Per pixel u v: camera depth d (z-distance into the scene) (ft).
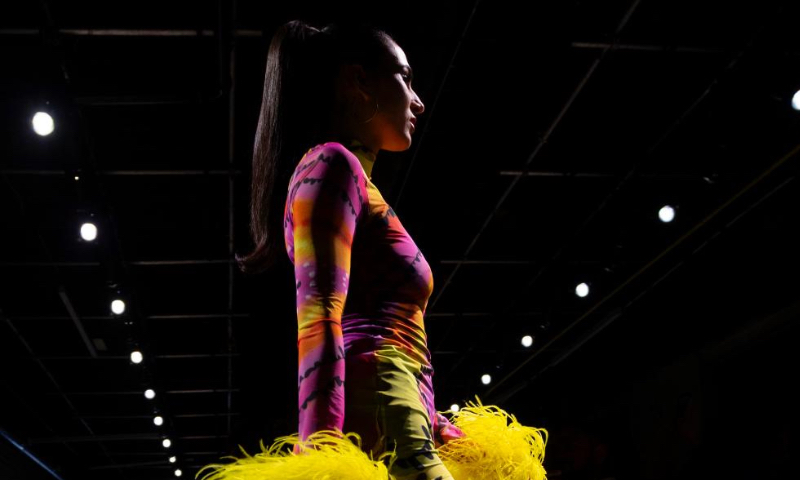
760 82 22.04
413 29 18.94
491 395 53.62
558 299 37.76
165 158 25.46
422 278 3.64
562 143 24.84
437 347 44.32
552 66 21.12
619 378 40.78
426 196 27.63
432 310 38.78
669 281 33.58
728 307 31.94
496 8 19.04
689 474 22.18
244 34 19.29
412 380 3.35
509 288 36.52
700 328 33.86
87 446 65.51
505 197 27.81
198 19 19.29
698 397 33.63
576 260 32.96
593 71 21.39
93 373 48.34
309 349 3.03
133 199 28.22
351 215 3.36
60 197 28.25
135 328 39.04
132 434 60.80
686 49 20.74
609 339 40.37
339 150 3.48
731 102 22.95
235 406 55.06
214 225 30.19
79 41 20.08
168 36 19.93
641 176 26.71
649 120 23.90
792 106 21.45
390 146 4.17
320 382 2.96
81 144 24.26
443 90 21.80
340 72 4.09
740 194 26.66
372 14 18.48
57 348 43.50
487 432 3.84
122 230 30.07
